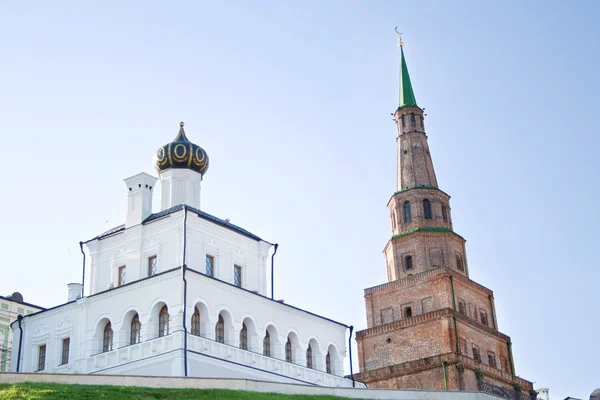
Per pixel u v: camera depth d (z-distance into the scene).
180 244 57.38
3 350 68.56
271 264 64.31
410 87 103.19
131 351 52.97
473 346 84.25
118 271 60.16
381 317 88.81
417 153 97.88
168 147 65.88
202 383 43.25
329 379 62.59
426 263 89.75
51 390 38.00
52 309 59.06
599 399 41.50
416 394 48.03
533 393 89.31
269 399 41.38
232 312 56.12
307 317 63.22
